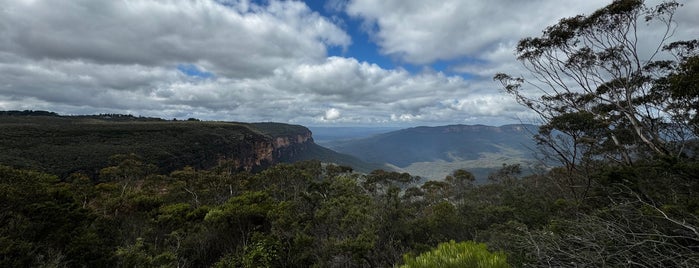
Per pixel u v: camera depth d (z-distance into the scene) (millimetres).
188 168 52500
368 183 41906
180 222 23984
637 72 16797
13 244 12023
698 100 14125
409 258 3916
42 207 14688
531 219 14492
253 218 23125
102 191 33812
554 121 16906
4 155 51938
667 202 8805
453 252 3746
